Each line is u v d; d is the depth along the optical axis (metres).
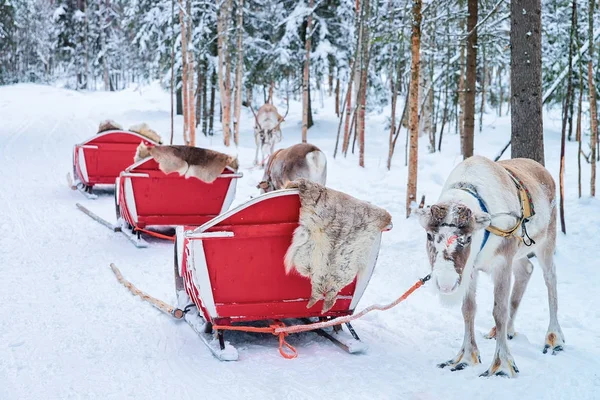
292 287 5.51
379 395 4.64
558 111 26.36
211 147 22.55
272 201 5.27
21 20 67.25
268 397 4.61
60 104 42.69
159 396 4.62
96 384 4.81
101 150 13.41
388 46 25.58
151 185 9.48
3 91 52.09
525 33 8.89
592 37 10.77
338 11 24.56
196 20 27.61
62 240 9.91
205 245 5.29
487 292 7.52
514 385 4.77
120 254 9.17
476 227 4.45
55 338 5.80
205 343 5.66
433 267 4.48
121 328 6.13
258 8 27.14
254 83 28.05
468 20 12.23
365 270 5.47
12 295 7.08
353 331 5.76
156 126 30.58
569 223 9.80
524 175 5.65
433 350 5.66
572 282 7.67
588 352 5.54
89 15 64.94
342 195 5.35
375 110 31.70
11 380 4.85
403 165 16.94
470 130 12.27
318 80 27.64
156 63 33.22
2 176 16.20
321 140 24.69
